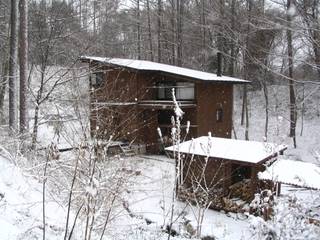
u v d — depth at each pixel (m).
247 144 15.52
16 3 14.19
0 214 5.16
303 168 12.15
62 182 5.15
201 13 32.38
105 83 17.06
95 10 20.53
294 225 4.34
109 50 22.12
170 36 38.53
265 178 11.00
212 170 14.62
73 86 10.38
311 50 6.99
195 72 24.81
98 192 3.62
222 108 25.17
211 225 10.02
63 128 7.18
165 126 23.08
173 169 17.45
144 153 22.73
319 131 27.39
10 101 13.51
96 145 4.10
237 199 14.66
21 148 9.18
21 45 13.41
